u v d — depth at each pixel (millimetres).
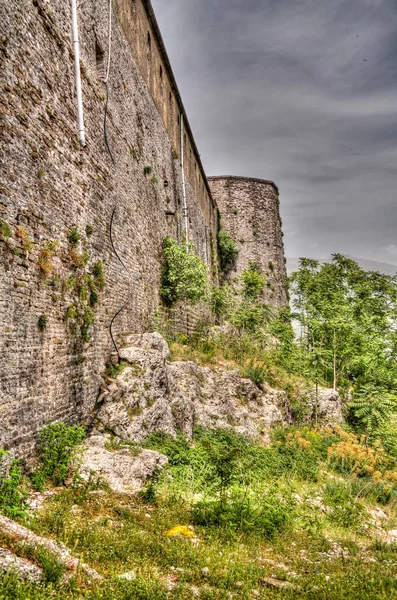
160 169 20531
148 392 12117
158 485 8805
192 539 6559
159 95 21391
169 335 19375
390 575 6418
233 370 19359
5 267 6938
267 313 30625
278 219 51812
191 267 19984
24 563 4320
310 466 14102
